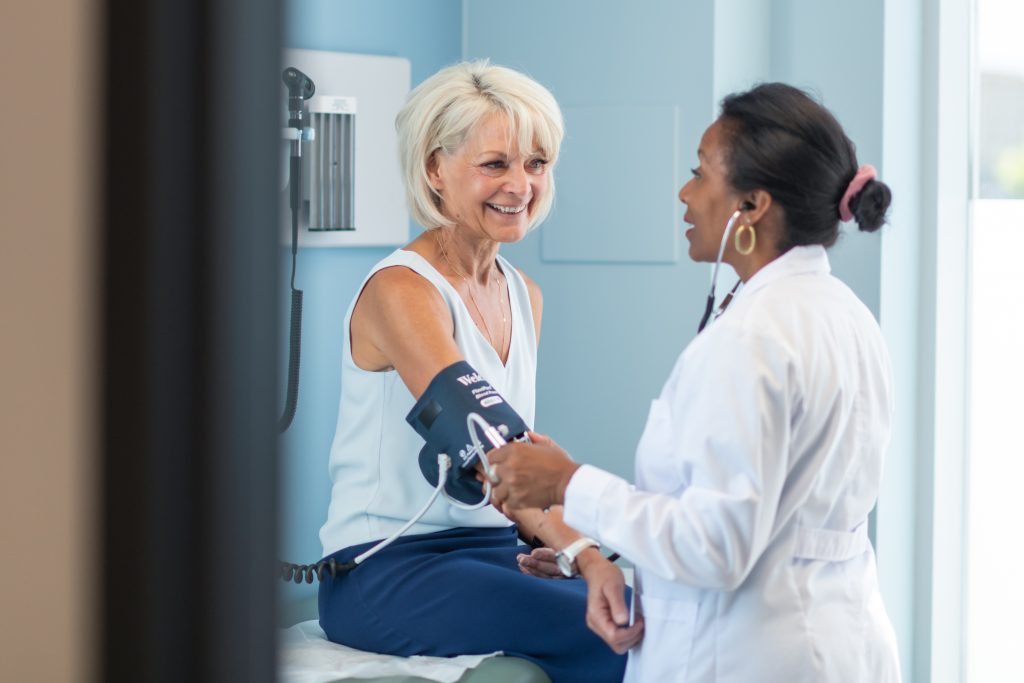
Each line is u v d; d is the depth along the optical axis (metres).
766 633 1.38
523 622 1.85
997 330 2.85
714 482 1.30
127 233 0.52
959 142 2.85
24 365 0.53
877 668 1.49
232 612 0.54
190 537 0.54
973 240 2.87
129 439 0.53
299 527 2.42
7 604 0.55
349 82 2.49
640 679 1.49
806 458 1.36
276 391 0.54
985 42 2.82
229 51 0.51
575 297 2.87
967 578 2.92
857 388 1.41
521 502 1.50
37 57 0.51
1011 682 2.88
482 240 2.03
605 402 2.84
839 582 1.44
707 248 1.49
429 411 1.81
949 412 2.88
